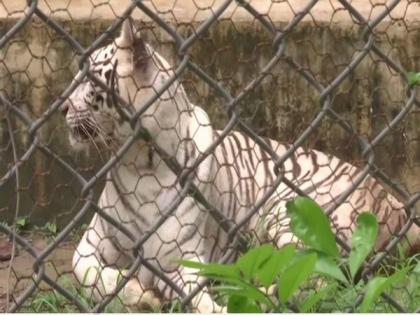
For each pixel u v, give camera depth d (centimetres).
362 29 673
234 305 562
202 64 1168
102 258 920
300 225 562
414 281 753
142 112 624
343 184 1046
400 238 687
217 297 821
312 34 1202
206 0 1310
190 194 681
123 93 852
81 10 1245
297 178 1045
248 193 1026
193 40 613
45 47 1195
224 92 634
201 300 804
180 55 614
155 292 880
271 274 535
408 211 686
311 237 560
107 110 892
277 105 1124
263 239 946
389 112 1206
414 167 1159
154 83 834
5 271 1034
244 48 1180
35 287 605
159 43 991
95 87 889
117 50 852
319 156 1070
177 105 881
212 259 963
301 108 1121
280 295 539
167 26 609
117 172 912
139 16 1239
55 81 1198
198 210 928
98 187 1056
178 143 883
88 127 912
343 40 1202
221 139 656
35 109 1193
